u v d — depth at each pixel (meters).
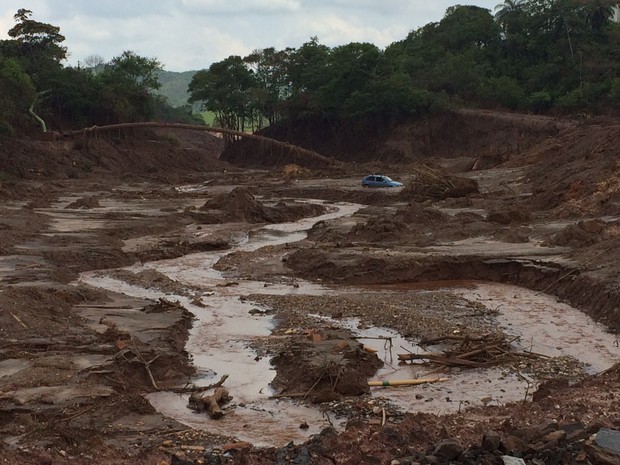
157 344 22.19
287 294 30.61
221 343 23.53
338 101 118.75
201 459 13.41
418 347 22.78
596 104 101.94
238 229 49.50
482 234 39.81
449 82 116.88
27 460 13.44
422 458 12.06
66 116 110.38
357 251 36.47
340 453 13.16
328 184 76.00
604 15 116.62
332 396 18.47
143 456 14.25
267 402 18.61
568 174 52.72
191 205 60.38
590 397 16.72
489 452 12.15
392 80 112.31
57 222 49.03
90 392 17.84
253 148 131.12
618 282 26.86
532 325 25.19
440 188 58.75
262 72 135.12
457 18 135.75
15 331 22.67
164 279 33.06
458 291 30.77
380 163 97.25
